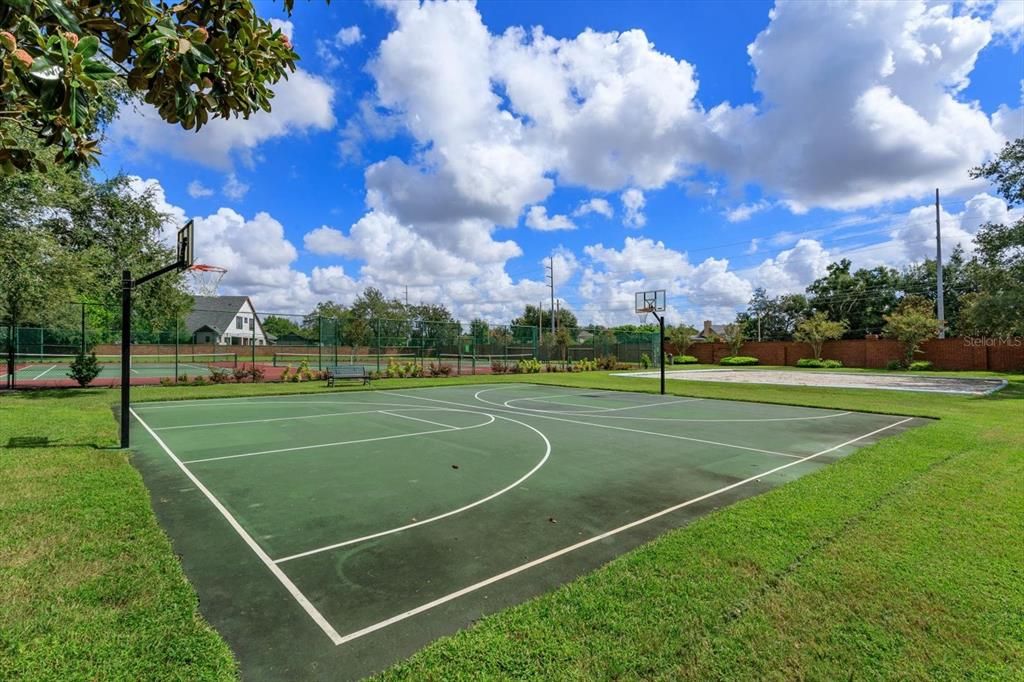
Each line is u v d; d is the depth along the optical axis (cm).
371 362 2936
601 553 410
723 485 627
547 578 363
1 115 180
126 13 176
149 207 1886
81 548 392
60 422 1009
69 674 240
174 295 1983
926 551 390
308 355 3064
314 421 1155
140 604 309
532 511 521
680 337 4978
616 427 1098
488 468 711
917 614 300
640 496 577
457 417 1245
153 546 400
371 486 612
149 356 3412
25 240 1230
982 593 325
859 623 290
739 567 363
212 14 210
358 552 411
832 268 5666
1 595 314
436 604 324
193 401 1533
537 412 1361
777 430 1061
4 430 902
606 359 3778
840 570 356
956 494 542
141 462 730
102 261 1670
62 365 3641
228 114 226
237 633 288
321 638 283
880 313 5238
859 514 478
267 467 706
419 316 7056
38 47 147
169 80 193
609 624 288
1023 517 468
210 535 446
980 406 1412
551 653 261
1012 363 3078
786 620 293
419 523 481
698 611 303
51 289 1386
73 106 151
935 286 4978
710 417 1269
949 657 260
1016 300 2036
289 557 400
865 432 1035
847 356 3931
